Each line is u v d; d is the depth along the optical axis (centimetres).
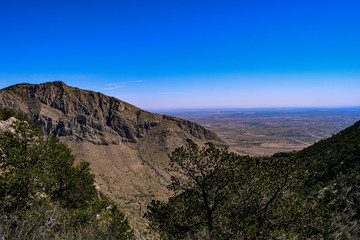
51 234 792
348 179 2072
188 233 1134
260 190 1196
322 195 2022
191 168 1220
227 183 1195
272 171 1205
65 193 1529
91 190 1728
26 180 993
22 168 1151
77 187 1581
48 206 977
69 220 950
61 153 1622
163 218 1212
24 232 718
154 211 1258
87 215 1157
